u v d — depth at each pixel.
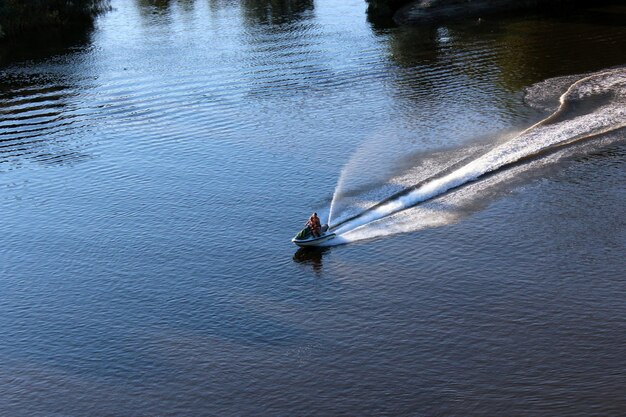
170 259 50.12
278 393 37.34
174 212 56.28
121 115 78.38
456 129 67.81
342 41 103.12
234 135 70.62
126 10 134.62
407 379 37.69
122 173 63.94
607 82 77.00
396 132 68.31
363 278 46.38
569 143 62.28
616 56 86.56
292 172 61.44
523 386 36.66
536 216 51.78
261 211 55.47
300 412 36.06
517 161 59.75
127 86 88.44
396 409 35.84
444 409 35.59
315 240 49.78
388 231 51.56
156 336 42.31
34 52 107.38
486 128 67.44
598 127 65.00
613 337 39.53
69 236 54.06
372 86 82.50
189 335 42.19
